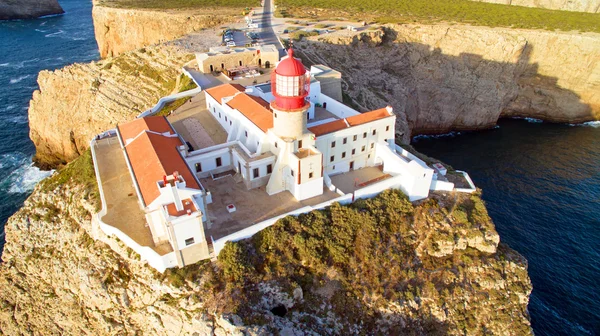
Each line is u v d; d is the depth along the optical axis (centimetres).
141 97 7319
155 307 3250
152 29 11244
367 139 4562
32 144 8044
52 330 3816
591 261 5212
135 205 3859
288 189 4125
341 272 3538
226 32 8962
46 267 4019
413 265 3828
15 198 6525
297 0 14238
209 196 3866
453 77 9044
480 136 8769
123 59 8181
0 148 7812
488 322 3775
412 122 8688
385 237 3853
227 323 2992
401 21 10344
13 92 9869
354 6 13088
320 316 3341
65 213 4231
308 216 3722
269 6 13038
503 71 8988
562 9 13175
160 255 3228
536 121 9481
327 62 8069
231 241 3409
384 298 3569
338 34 8881
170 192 3225
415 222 4059
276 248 3503
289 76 3538
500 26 9731
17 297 4062
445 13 11794
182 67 7319
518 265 4138
